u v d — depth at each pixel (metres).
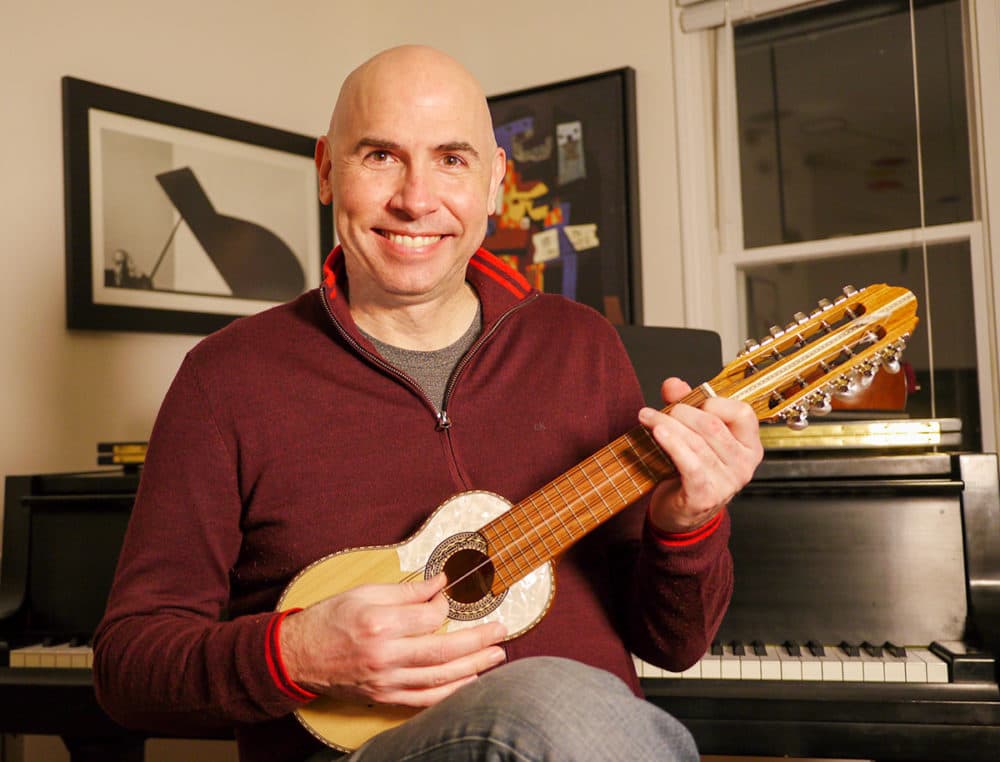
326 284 1.29
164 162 2.67
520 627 1.16
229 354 1.26
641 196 2.93
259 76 3.00
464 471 1.24
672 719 0.89
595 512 1.18
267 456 1.22
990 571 1.50
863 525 1.56
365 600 1.00
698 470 1.07
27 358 2.39
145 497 1.21
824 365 1.24
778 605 1.57
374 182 1.22
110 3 2.60
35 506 1.86
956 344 2.59
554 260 3.02
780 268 2.87
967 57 2.56
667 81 2.90
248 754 1.18
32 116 2.42
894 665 1.43
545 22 3.10
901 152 2.71
